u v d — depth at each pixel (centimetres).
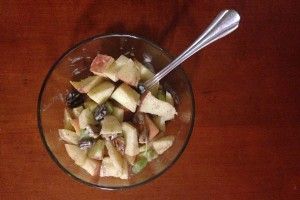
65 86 38
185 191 40
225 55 40
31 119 39
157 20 40
